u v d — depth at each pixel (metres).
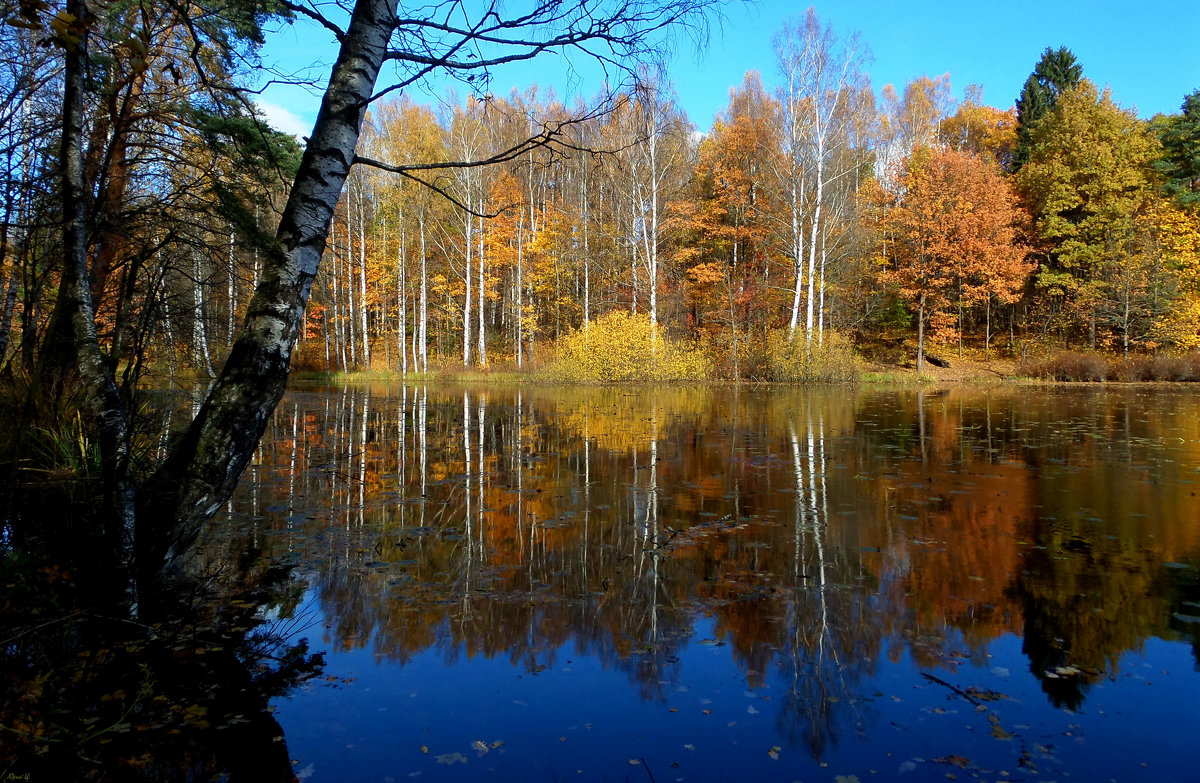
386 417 13.88
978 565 4.32
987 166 28.92
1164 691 2.74
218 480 3.38
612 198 25.80
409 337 38.50
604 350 24.77
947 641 3.23
